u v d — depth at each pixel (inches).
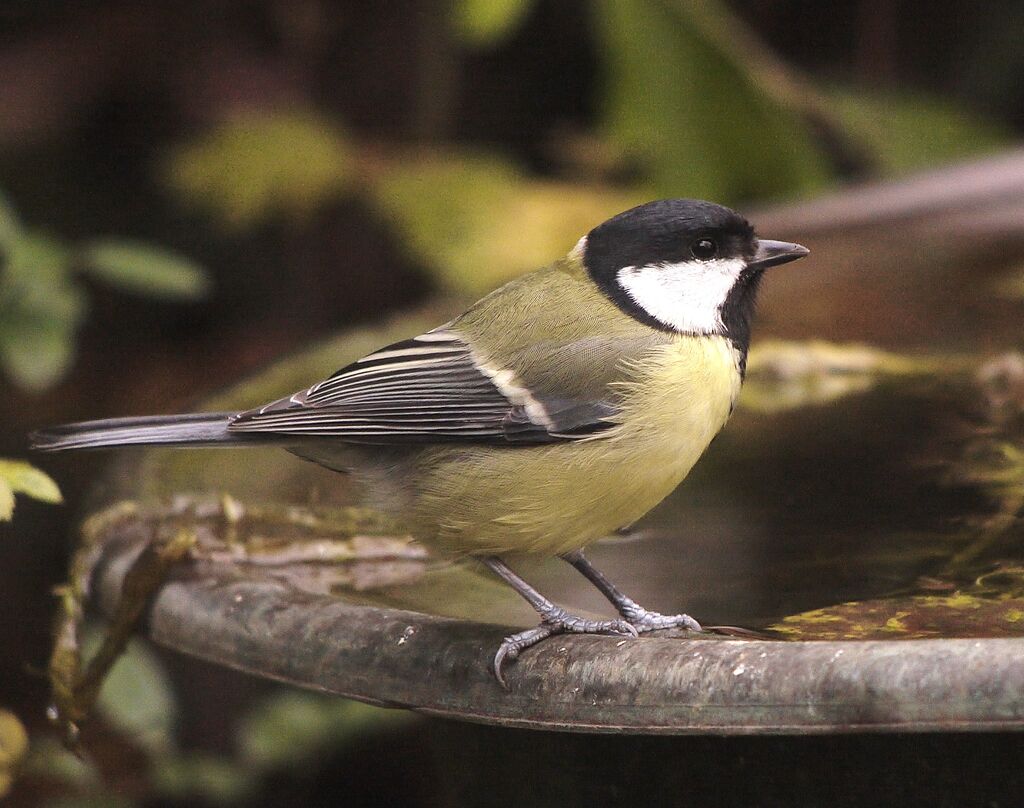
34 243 316.8
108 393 498.3
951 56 581.9
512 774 184.7
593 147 497.4
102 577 218.1
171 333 535.8
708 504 231.5
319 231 518.6
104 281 527.2
